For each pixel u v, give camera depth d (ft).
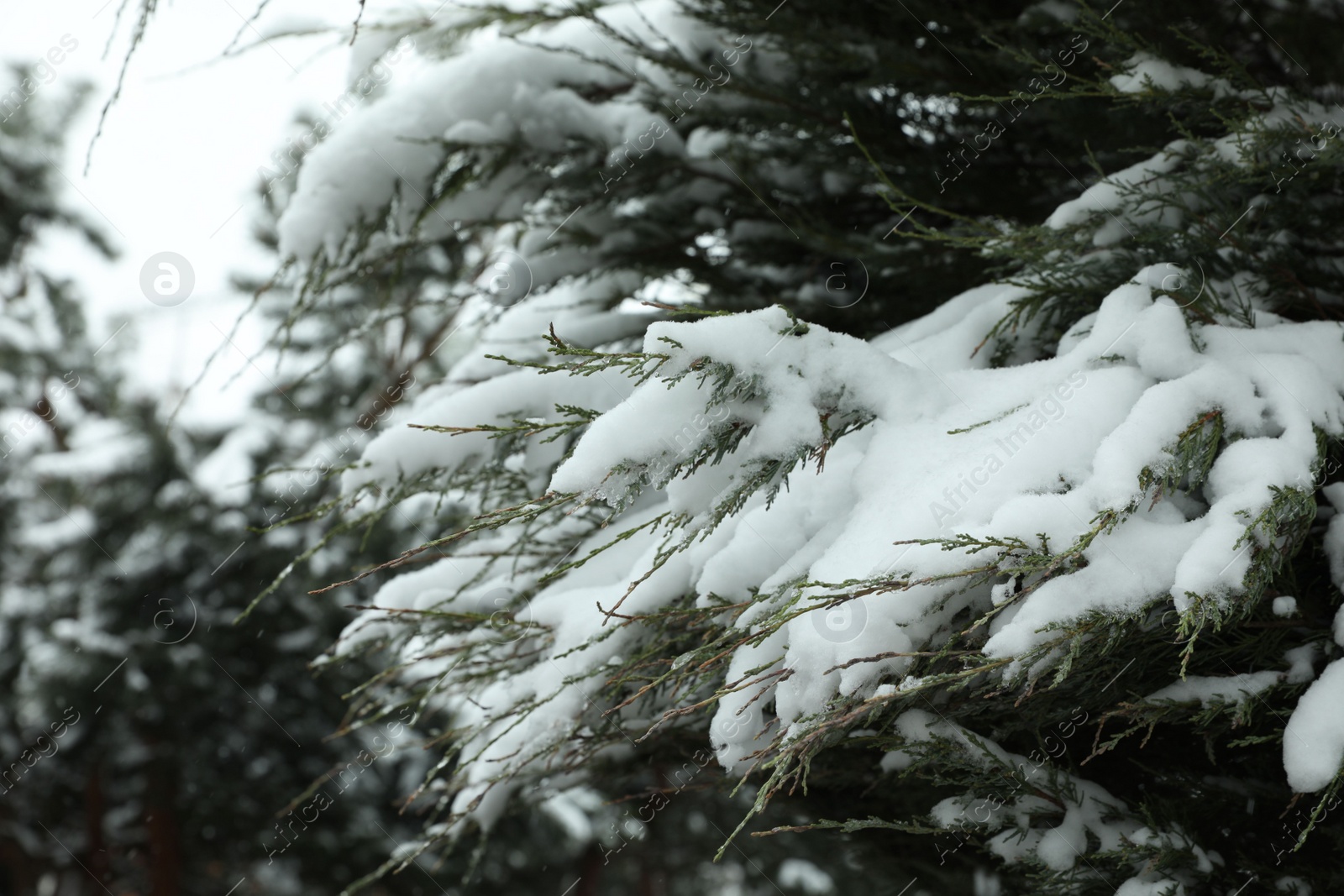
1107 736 7.86
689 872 30.45
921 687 5.55
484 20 10.85
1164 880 6.90
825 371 6.57
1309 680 6.43
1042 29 9.76
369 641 9.52
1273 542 5.62
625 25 11.84
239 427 30.12
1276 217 7.92
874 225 11.88
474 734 8.08
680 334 6.05
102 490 30.55
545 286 11.22
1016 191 10.87
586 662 7.63
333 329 28.19
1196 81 8.13
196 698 28.17
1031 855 7.11
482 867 31.37
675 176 11.51
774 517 7.04
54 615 29.48
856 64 10.28
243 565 28.17
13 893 30.71
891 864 9.37
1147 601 5.69
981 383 7.04
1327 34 9.57
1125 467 5.92
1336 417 6.40
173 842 29.32
